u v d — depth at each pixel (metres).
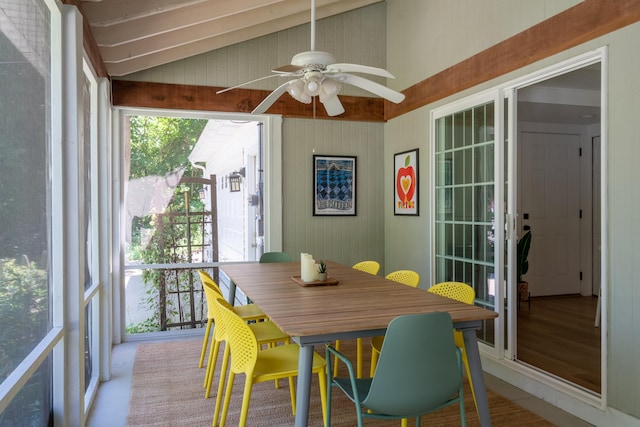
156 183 4.38
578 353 3.65
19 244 1.60
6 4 1.49
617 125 2.42
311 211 4.79
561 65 2.80
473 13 3.55
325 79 2.52
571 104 4.56
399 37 4.73
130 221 4.30
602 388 2.50
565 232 5.88
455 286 2.79
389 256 4.97
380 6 4.99
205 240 4.51
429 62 4.17
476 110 3.60
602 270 2.51
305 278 2.79
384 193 5.06
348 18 4.86
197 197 4.49
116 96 4.14
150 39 3.54
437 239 4.14
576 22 2.64
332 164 4.86
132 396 2.97
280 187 4.64
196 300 4.50
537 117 5.41
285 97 4.64
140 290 4.34
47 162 2.01
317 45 4.73
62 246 2.07
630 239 2.35
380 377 1.70
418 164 4.39
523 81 3.12
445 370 1.80
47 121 2.03
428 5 4.18
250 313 3.21
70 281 2.11
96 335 3.18
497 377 3.35
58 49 2.07
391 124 4.91
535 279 5.79
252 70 4.53
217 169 4.55
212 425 2.56
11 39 1.54
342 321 1.89
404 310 2.09
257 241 4.68
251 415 2.68
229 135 4.56
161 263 4.38
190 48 4.12
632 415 2.34
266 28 4.43
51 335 1.92
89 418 2.65
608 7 2.43
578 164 5.90
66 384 2.10
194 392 3.04
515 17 3.13
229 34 4.26
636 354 2.32
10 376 1.45
